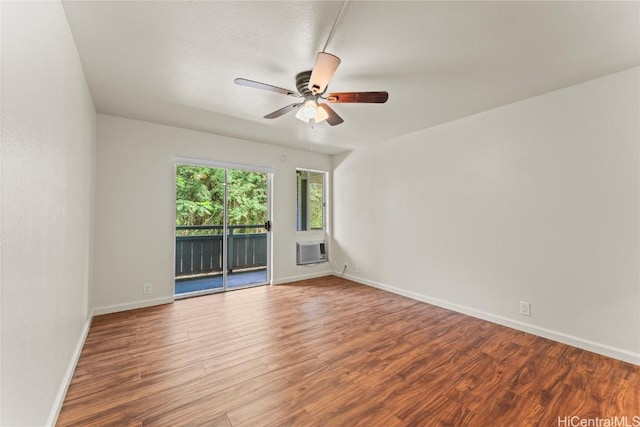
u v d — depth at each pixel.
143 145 3.49
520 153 2.83
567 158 2.52
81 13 1.60
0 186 0.91
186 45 1.93
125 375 1.98
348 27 1.72
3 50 0.91
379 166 4.45
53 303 1.50
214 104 2.95
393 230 4.20
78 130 2.10
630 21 1.66
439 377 1.99
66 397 1.74
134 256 3.41
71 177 1.90
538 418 1.59
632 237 2.19
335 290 4.29
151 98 2.80
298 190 5.02
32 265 1.19
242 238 4.70
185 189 4.04
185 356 2.26
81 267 2.35
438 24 1.70
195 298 3.84
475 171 3.20
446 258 3.49
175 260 3.92
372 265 4.54
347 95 2.16
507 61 2.11
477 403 1.72
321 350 2.38
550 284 2.62
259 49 1.97
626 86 2.22
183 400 1.73
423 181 3.77
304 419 1.58
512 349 2.41
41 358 1.32
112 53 2.02
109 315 3.17
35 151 1.20
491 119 3.06
